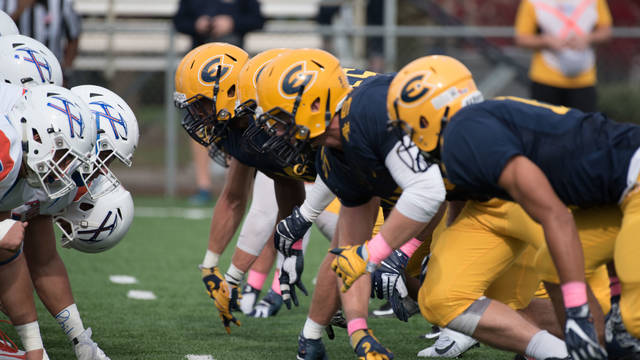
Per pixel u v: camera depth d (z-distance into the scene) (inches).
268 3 1408.7
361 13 1312.7
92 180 393.1
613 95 1366.9
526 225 362.6
